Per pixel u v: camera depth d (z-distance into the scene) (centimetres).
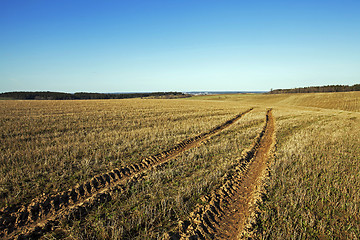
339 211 584
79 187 689
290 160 964
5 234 477
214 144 1303
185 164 933
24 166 819
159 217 550
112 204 609
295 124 2158
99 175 788
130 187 711
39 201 588
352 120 2547
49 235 480
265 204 613
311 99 6512
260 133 1705
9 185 671
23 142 1207
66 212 553
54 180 725
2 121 1880
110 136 1438
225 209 609
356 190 679
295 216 554
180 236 487
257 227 509
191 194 675
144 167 913
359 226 518
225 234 504
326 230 505
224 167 888
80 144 1182
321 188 705
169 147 1207
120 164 920
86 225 512
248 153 1134
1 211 539
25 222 522
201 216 555
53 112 2742
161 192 673
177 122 2194
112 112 2944
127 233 493
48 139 1300
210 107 4403
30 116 2270
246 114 3203
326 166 887
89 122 2030
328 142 1345
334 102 5591
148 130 1680
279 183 745
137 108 3734
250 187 757
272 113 3472
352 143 1321
